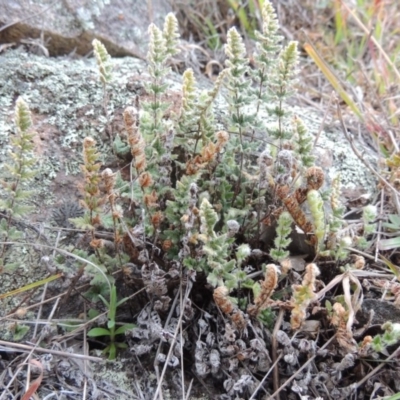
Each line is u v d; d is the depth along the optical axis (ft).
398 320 0.90
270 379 0.87
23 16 1.30
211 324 0.93
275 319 0.91
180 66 1.47
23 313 0.89
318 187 0.90
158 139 0.96
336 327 0.88
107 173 0.84
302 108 1.39
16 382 0.85
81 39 1.37
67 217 1.02
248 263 1.00
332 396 0.85
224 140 0.92
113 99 1.16
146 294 0.95
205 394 0.89
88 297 0.95
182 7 1.67
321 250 0.95
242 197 1.00
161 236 0.96
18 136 0.83
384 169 1.18
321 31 1.70
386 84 1.43
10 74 1.16
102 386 0.88
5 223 0.90
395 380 0.86
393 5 1.78
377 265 1.02
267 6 0.92
